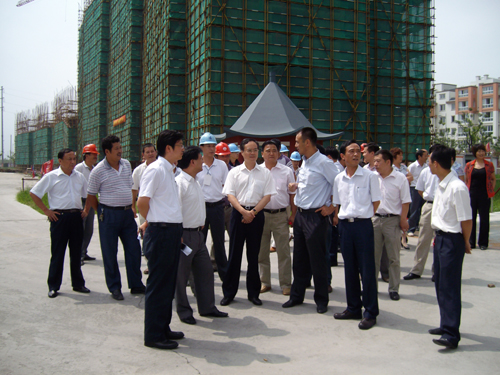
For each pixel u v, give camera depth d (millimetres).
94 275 6312
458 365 3322
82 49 51500
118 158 5176
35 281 5875
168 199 3736
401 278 6121
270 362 3369
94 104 45844
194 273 4496
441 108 74625
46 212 5070
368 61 23422
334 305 4910
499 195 18266
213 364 3332
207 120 20828
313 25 22172
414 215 9648
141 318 4438
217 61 20688
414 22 25812
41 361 3359
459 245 3750
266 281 5535
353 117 23281
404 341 3816
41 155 68500
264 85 21344
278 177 5332
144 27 32281
